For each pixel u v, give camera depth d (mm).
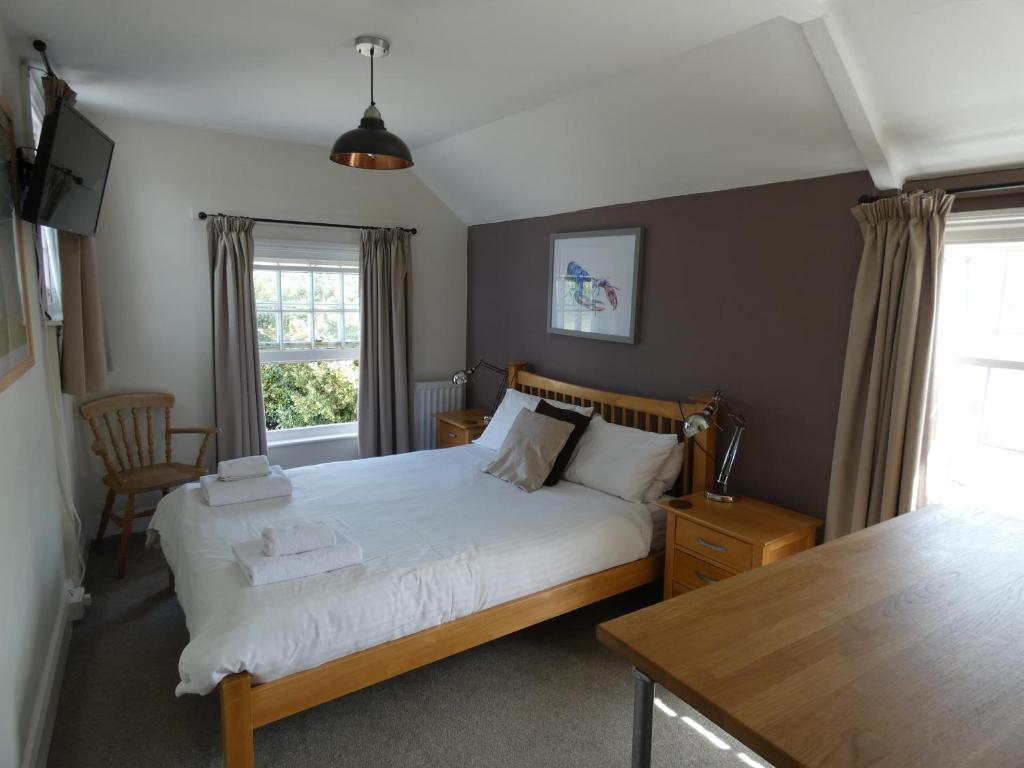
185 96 3213
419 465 3518
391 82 2896
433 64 2643
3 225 1795
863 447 2430
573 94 2973
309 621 1916
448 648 2217
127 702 2303
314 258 4457
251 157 4086
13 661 1727
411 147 4273
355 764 2027
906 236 2307
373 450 4660
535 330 4391
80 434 3719
